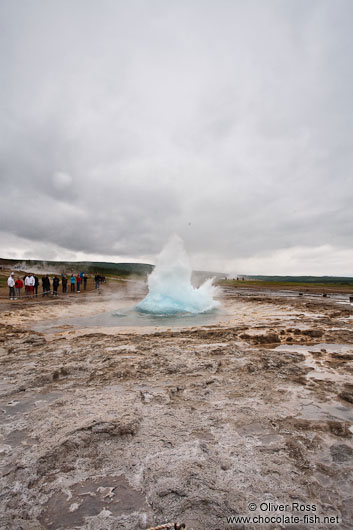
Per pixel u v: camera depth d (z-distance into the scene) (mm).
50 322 11781
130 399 4461
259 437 3469
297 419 3891
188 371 5711
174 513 2418
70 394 4723
